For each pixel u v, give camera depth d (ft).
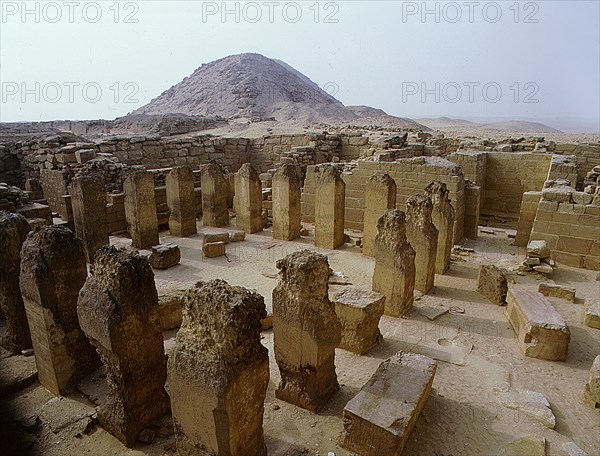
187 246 47.85
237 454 15.44
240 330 14.70
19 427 19.65
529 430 19.25
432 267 34.17
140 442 18.72
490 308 31.58
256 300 15.87
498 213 62.69
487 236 50.90
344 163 60.44
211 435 15.17
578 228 39.14
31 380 22.86
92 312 17.75
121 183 55.31
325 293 20.98
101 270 17.97
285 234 49.49
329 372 21.54
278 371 24.30
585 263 39.27
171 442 18.54
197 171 67.56
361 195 51.60
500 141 73.97
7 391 21.99
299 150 74.02
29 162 66.80
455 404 20.95
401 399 18.57
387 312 30.55
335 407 21.07
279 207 49.21
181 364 15.30
